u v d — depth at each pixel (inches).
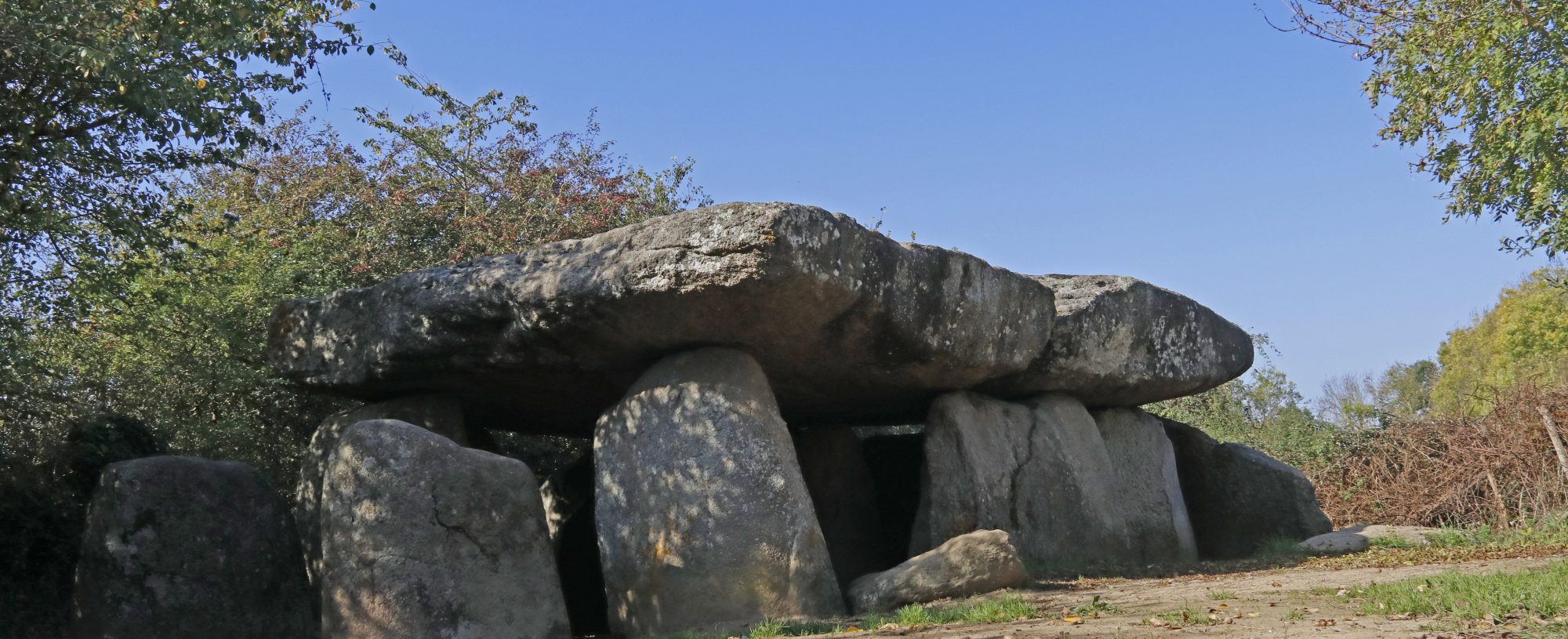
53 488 431.8
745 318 357.1
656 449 371.6
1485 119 522.0
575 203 742.5
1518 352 1214.3
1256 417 904.9
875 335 385.7
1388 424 631.2
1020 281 439.8
